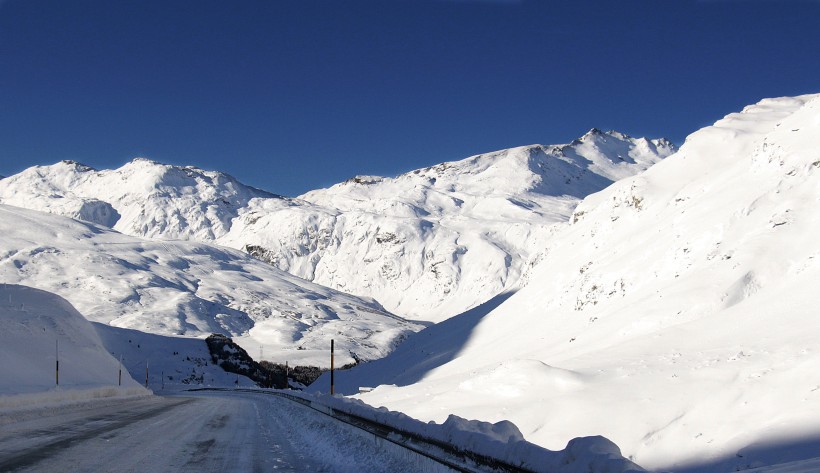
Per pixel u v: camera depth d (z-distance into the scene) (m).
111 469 13.91
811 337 48.62
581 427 43.59
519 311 150.00
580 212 182.50
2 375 49.72
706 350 54.91
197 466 15.04
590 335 95.75
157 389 175.38
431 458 12.41
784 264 78.56
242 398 84.06
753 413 39.16
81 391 50.34
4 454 15.73
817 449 30.47
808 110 111.12
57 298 86.12
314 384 177.50
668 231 117.94
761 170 109.38
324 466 15.68
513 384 54.75
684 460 36.38
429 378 126.50
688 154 152.50
